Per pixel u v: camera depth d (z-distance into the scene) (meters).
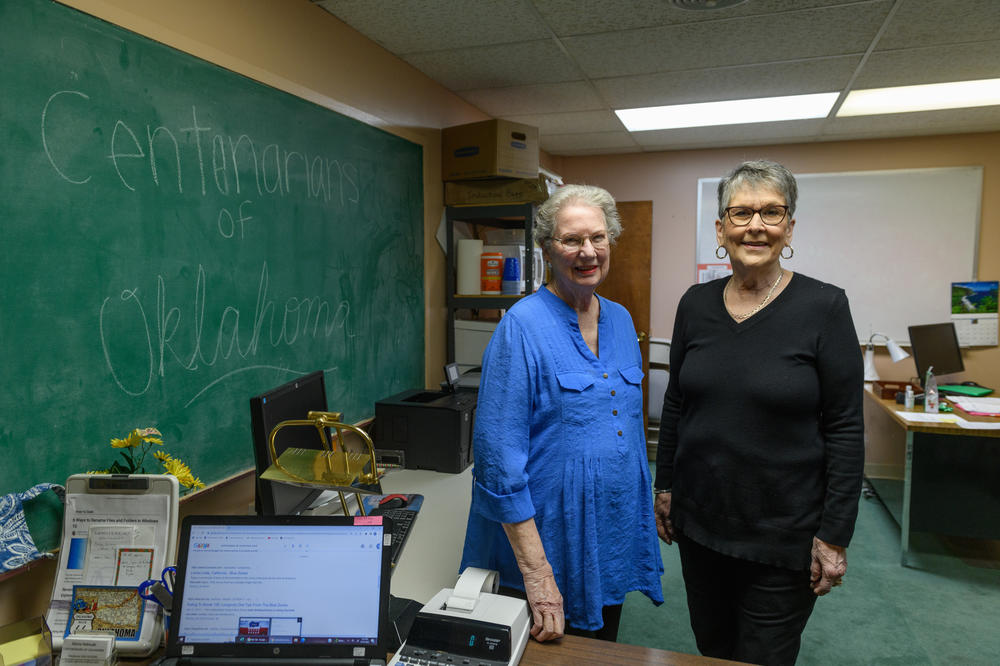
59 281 1.23
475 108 3.43
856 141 4.27
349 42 2.26
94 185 1.29
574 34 2.36
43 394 1.20
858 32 2.32
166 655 0.97
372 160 2.41
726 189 1.32
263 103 1.80
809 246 4.42
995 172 4.04
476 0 2.04
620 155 4.79
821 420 1.29
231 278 1.69
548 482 1.21
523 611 1.09
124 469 1.31
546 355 1.19
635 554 1.32
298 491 1.47
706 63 2.69
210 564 1.00
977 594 2.66
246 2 1.74
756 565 1.31
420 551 1.51
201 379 1.60
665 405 1.57
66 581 1.10
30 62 1.16
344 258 2.24
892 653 2.21
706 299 1.41
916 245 4.22
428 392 2.49
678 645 2.29
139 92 1.39
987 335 4.12
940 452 2.92
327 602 0.99
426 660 1.00
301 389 1.54
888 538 3.29
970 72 2.81
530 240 2.96
